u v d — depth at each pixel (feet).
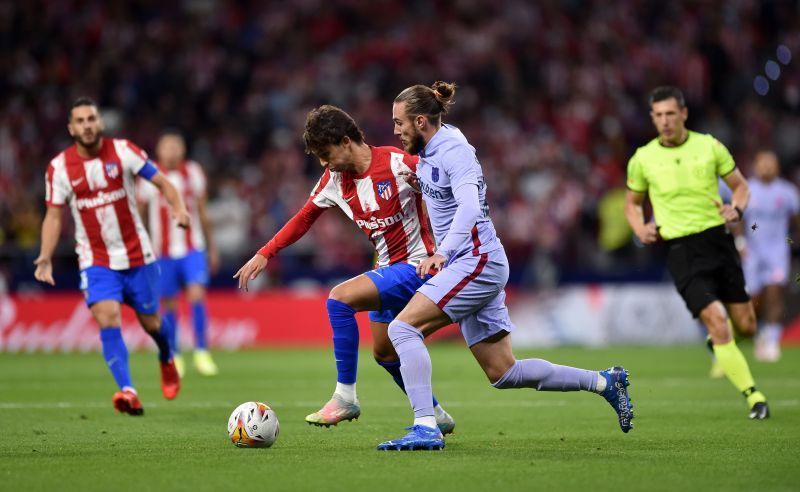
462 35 306.35
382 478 61.41
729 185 101.81
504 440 80.69
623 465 66.54
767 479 61.16
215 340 216.54
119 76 294.05
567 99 293.02
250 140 279.08
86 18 303.89
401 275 76.64
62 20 302.86
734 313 103.30
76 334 212.64
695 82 290.97
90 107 100.99
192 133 280.51
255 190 258.78
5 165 268.21
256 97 291.79
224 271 228.63
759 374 146.82
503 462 67.72
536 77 297.53
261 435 75.00
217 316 217.77
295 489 57.93
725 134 281.13
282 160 267.80
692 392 123.03
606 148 273.54
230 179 251.39
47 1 303.89
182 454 72.33
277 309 221.66
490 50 302.45
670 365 165.89
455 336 226.58
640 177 104.06
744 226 166.91
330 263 232.94
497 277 73.15
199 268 152.76
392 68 300.61
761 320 182.60
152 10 310.04
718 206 99.04
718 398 115.96
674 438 81.20
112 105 290.35
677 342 220.43
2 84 287.69
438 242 75.05
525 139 279.08
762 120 282.36
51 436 84.17
